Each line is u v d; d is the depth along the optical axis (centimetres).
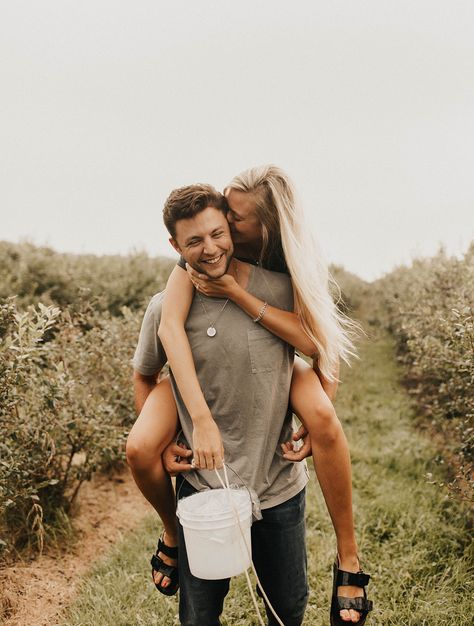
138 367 226
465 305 432
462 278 584
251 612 303
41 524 347
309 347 208
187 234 191
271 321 202
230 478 206
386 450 552
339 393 796
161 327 206
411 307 819
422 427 640
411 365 873
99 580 325
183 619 208
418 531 384
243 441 207
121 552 357
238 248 220
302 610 225
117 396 478
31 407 359
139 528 397
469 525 395
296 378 221
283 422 213
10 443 337
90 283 905
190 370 199
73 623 293
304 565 220
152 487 214
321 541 373
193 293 210
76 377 430
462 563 343
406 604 312
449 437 536
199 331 206
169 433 213
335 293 233
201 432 195
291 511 212
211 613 203
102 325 513
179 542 206
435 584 328
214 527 182
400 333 931
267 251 214
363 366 1018
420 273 917
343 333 226
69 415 379
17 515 364
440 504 418
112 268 1022
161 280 971
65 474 398
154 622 290
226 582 209
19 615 302
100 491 457
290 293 215
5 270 892
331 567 345
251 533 214
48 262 927
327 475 212
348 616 217
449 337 441
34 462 343
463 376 458
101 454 412
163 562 236
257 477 205
